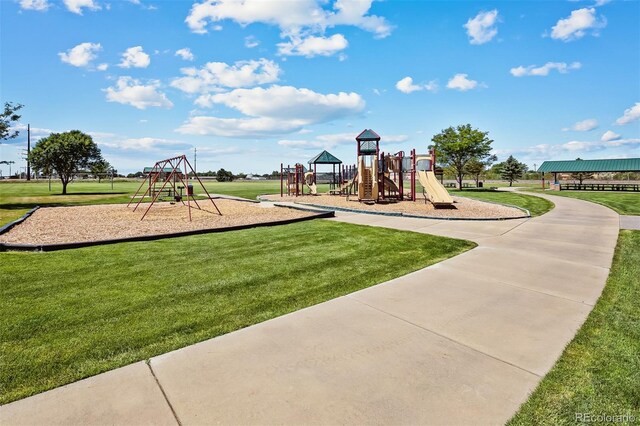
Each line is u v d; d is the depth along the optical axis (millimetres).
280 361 2768
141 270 5309
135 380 2525
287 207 14766
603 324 3385
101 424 2072
